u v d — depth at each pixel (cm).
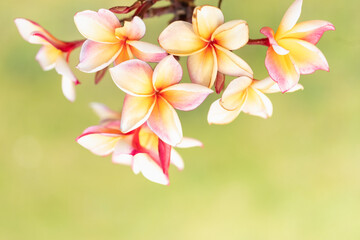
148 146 69
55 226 155
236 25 64
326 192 148
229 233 149
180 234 150
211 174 151
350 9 142
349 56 144
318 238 147
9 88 161
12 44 159
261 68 141
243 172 150
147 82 65
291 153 150
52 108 159
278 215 149
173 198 152
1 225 156
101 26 65
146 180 153
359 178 147
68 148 157
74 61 121
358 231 146
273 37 66
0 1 157
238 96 66
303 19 144
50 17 155
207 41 65
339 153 148
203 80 66
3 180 158
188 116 149
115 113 84
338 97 148
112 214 154
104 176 155
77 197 155
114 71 64
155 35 132
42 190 157
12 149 159
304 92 148
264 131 150
